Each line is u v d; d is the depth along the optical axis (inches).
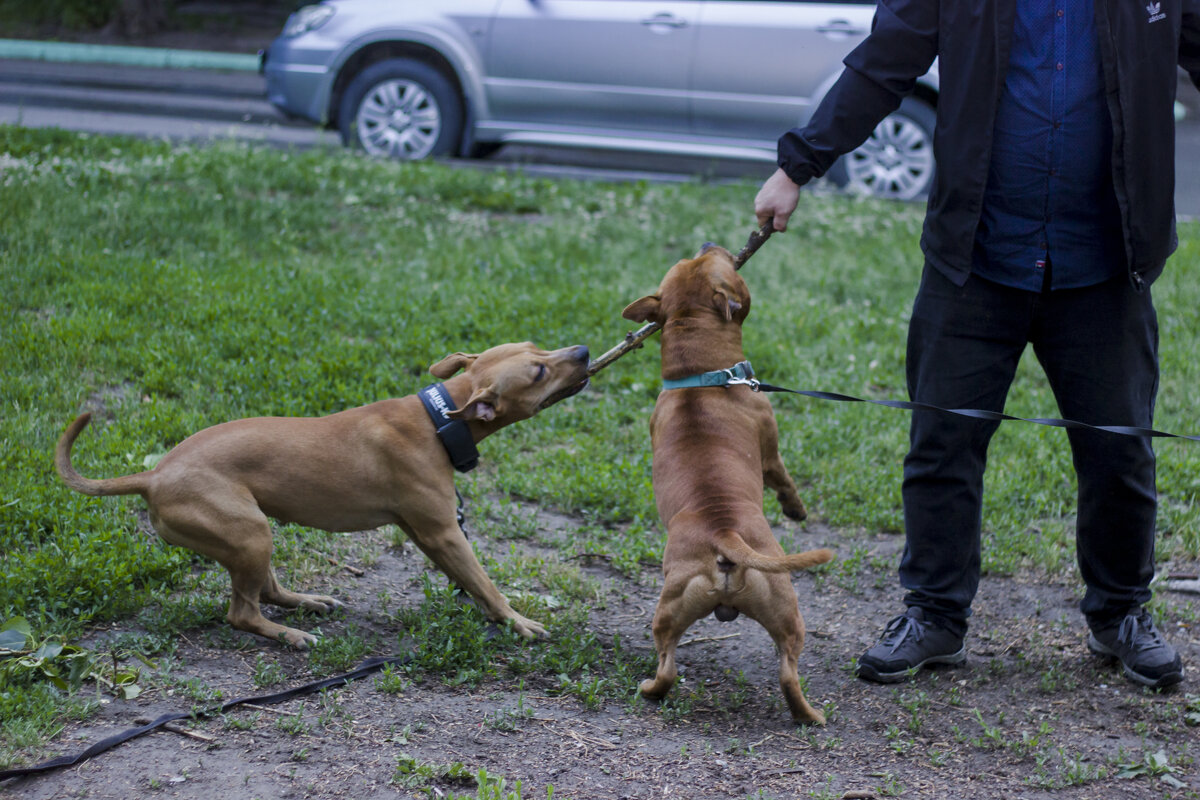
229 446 139.1
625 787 115.8
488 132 417.4
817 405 238.5
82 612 141.6
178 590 153.3
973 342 140.4
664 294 153.9
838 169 413.7
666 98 399.9
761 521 131.7
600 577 171.9
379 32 412.5
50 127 414.9
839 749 127.0
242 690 129.8
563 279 289.4
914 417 146.3
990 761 126.3
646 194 378.0
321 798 109.7
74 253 266.1
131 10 806.5
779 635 128.5
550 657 141.5
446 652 138.3
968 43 131.3
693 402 145.9
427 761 117.4
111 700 125.3
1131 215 129.7
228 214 308.8
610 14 398.3
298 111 424.8
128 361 216.8
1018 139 132.0
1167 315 296.4
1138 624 146.9
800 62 387.2
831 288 310.5
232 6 914.7
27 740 113.8
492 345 244.1
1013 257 135.6
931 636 146.2
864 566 181.2
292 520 145.2
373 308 256.4
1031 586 177.5
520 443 211.8
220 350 227.3
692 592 127.0
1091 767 124.6
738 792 116.4
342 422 145.9
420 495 145.6
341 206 340.8
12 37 785.6
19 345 214.8
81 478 134.5
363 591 161.2
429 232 321.1
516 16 404.8
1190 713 137.2
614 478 198.7
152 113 515.5
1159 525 194.5
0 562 149.7
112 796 107.8
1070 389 140.6
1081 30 128.6
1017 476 209.6
